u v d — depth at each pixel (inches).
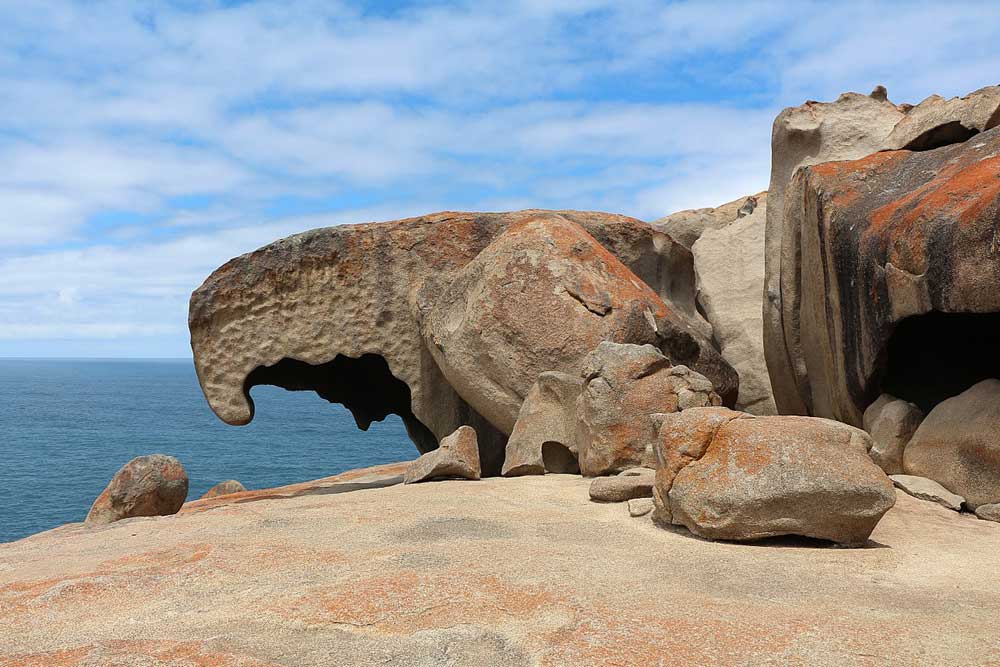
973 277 237.5
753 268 528.1
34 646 132.8
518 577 159.3
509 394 377.4
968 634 128.0
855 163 338.3
